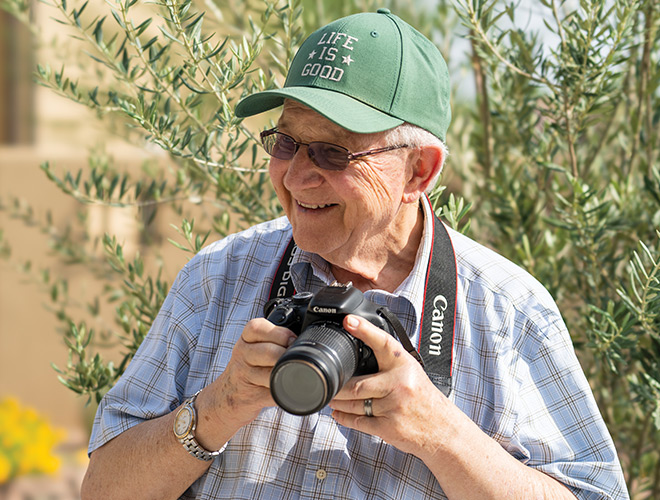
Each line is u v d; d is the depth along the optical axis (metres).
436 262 1.66
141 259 2.55
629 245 2.47
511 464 1.48
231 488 1.58
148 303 2.46
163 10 1.99
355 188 1.52
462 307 1.64
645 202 2.41
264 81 1.98
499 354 1.60
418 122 1.57
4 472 5.79
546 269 2.38
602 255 2.32
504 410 1.56
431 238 1.67
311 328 1.34
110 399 1.70
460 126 2.91
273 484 1.56
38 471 5.99
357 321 1.34
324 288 1.42
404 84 1.55
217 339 1.70
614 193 2.33
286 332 1.38
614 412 2.52
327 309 1.36
